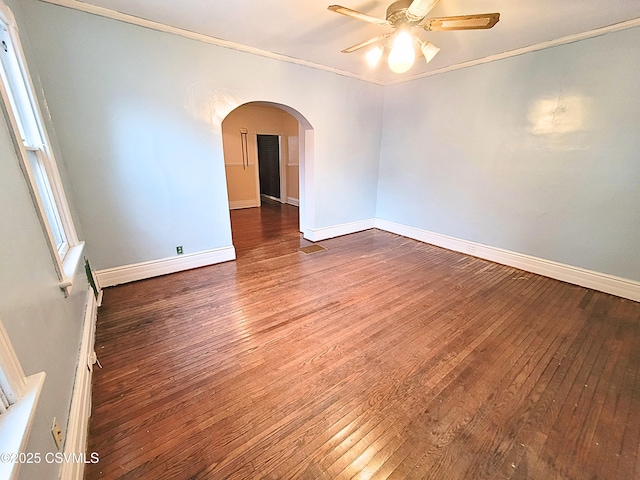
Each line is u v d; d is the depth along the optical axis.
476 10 2.22
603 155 2.70
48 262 1.33
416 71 3.88
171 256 3.19
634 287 2.67
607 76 2.57
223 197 3.41
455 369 1.84
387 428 1.44
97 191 2.62
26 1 2.06
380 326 2.28
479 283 3.06
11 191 1.08
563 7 2.18
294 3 2.18
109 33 2.39
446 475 1.24
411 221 4.66
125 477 1.20
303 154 4.43
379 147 4.84
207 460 1.28
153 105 2.72
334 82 3.94
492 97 3.36
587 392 1.66
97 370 1.79
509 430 1.44
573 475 1.24
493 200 3.58
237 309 2.51
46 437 0.95
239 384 1.70
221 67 2.99
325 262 3.62
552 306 2.59
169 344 2.04
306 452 1.32
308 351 1.99
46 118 2.16
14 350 0.85
